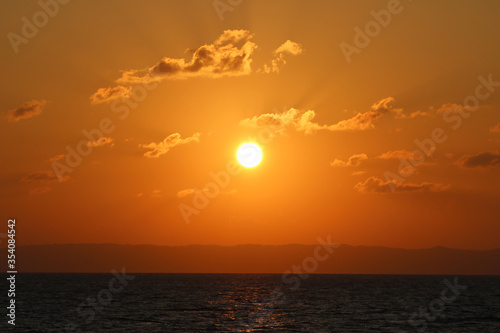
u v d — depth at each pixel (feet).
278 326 278.26
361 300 473.26
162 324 281.95
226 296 520.42
